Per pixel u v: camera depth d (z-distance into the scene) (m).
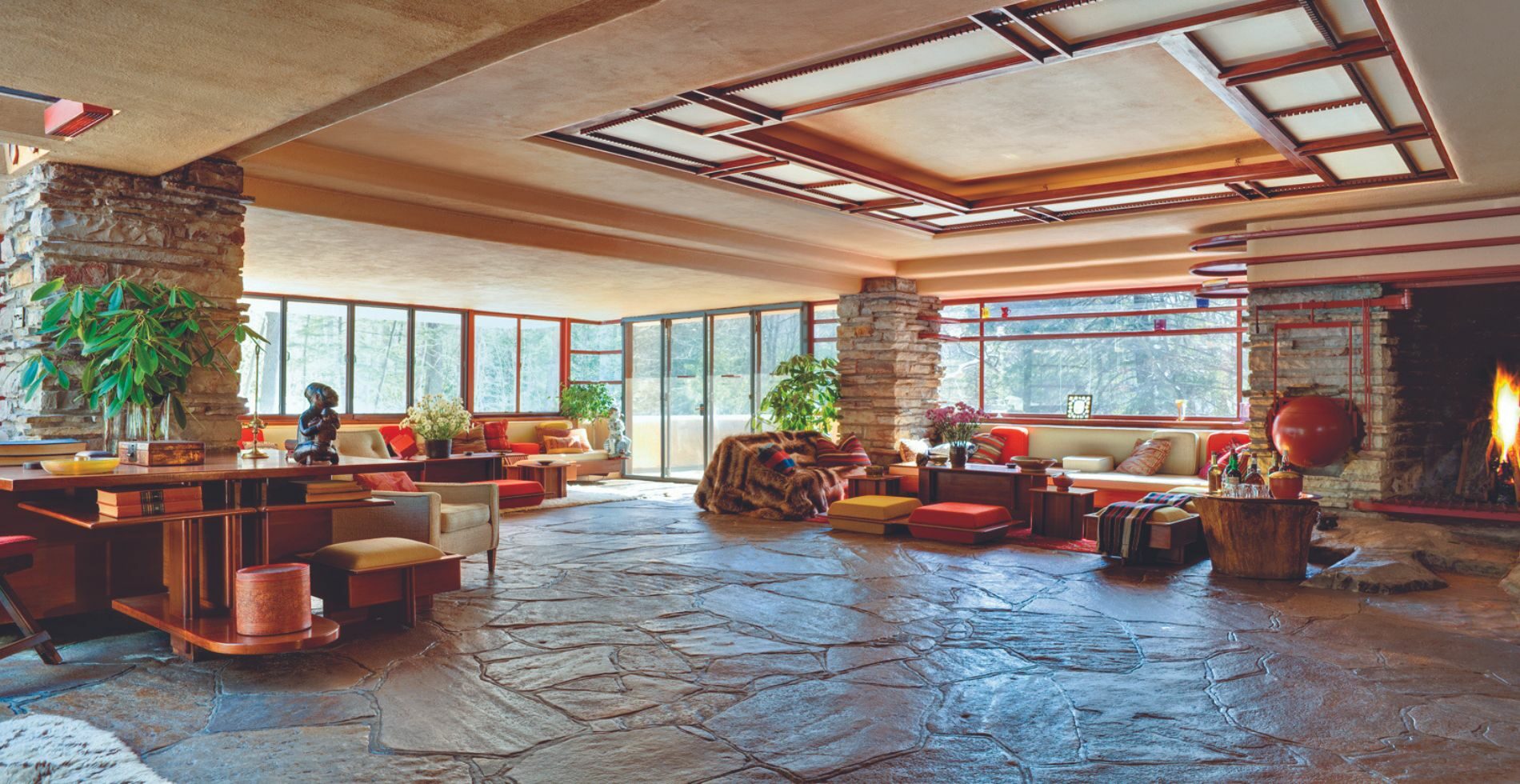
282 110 4.14
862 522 8.45
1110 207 7.85
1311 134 5.71
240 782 2.98
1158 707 3.75
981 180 7.47
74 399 5.11
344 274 10.12
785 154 6.09
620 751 3.28
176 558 4.48
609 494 12.06
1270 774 3.07
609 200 7.71
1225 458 9.13
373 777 3.03
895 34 4.10
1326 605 5.57
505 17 3.13
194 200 5.38
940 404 12.29
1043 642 4.74
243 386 11.90
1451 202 7.34
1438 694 3.91
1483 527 7.19
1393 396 7.97
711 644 4.71
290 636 4.02
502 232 7.70
